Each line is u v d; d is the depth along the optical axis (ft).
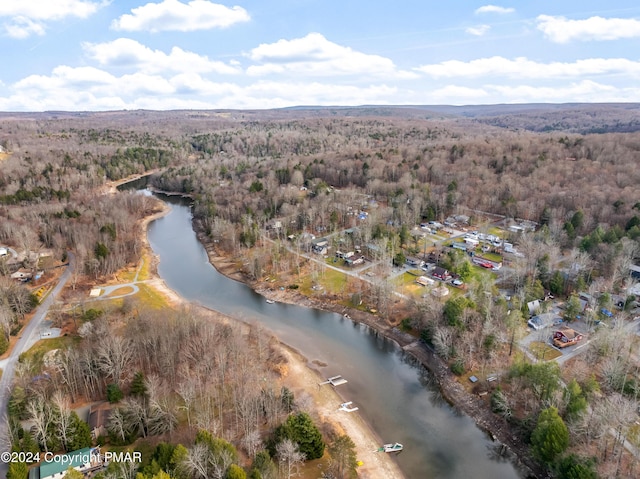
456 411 302.25
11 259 527.40
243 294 490.08
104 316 367.25
